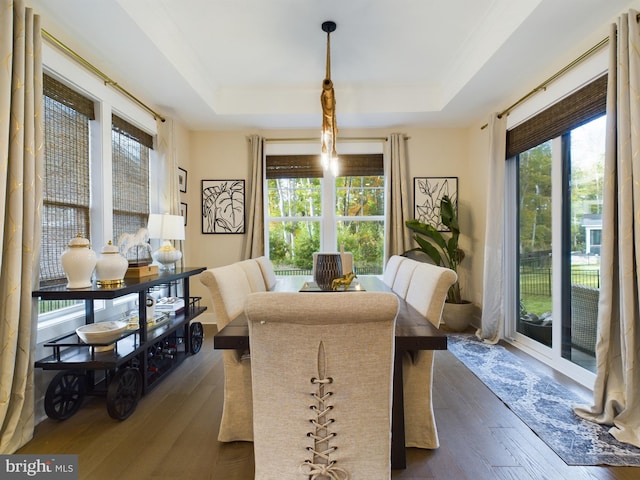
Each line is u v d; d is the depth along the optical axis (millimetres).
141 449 1639
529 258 3055
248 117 3664
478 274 3832
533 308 2998
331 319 940
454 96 3160
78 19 2025
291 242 4234
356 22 2436
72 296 1758
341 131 4129
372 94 3568
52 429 1819
